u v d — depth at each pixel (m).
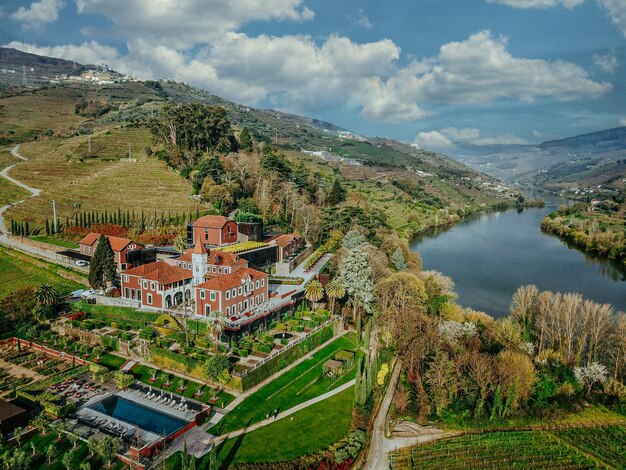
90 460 72.62
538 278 191.75
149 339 109.75
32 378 96.00
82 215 180.75
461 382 95.25
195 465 71.56
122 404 88.06
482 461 80.00
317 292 130.50
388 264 172.12
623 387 103.38
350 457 77.44
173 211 191.25
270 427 84.00
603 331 119.75
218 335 105.88
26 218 192.12
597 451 84.50
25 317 118.69
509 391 92.88
